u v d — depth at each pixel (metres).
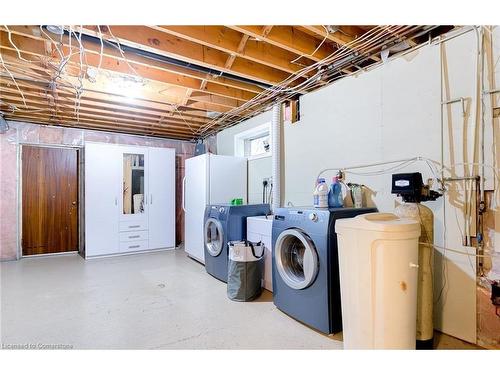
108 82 3.15
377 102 2.56
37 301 2.72
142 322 2.30
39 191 4.78
